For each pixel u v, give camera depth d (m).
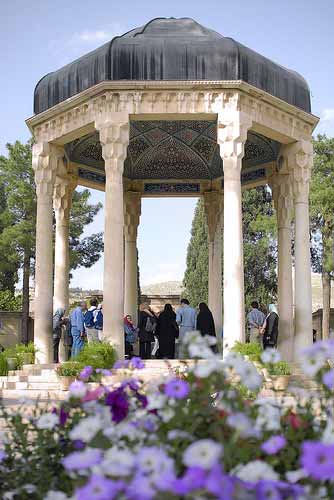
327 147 27.00
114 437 3.17
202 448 2.39
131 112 13.69
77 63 14.58
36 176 15.38
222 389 3.38
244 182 18.75
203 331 16.56
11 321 28.34
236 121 13.66
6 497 3.44
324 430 3.20
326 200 26.47
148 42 13.87
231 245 13.43
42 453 3.73
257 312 16.25
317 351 3.22
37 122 15.31
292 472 2.84
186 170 19.66
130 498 2.27
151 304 29.27
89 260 31.33
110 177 13.64
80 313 15.38
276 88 14.63
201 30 15.54
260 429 3.15
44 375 13.17
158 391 3.66
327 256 27.20
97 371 4.54
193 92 13.71
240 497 2.28
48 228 15.19
